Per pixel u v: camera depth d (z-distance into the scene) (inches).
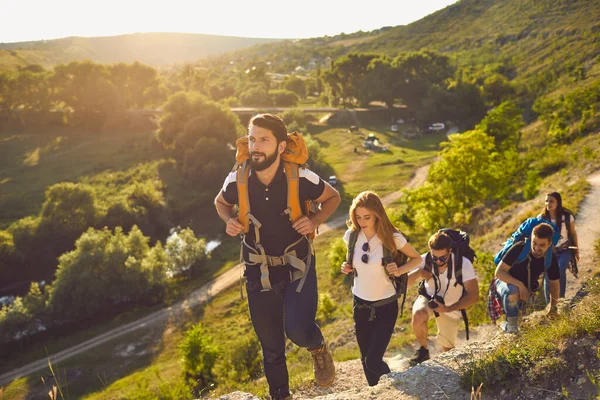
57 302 1763.0
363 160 3617.1
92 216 2443.4
